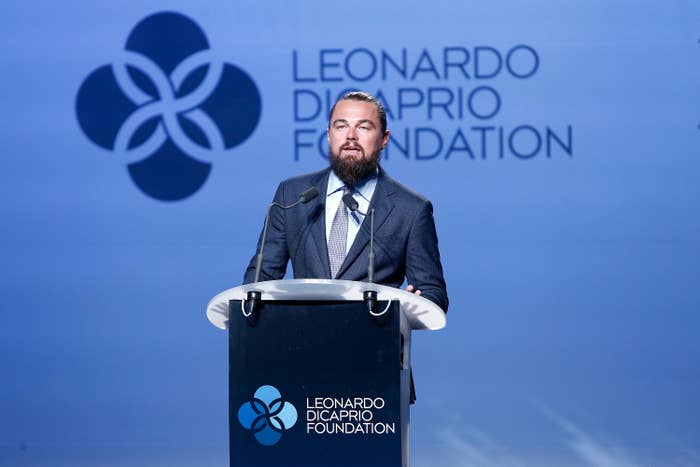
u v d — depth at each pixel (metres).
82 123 12.02
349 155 6.92
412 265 6.90
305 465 5.35
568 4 11.76
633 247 11.66
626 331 11.63
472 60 11.79
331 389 5.37
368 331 5.38
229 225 11.94
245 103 11.94
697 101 11.66
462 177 11.77
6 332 11.86
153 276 11.93
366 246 6.81
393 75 11.81
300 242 6.99
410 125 11.79
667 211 11.66
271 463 5.36
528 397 11.63
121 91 12.02
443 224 11.76
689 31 11.70
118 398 11.82
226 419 11.80
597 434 11.55
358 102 7.02
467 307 11.73
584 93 11.73
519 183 11.75
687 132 11.66
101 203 11.96
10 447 11.73
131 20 12.04
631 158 11.67
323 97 11.90
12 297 11.90
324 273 6.85
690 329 11.58
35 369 11.84
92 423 11.78
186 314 11.89
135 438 11.77
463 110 11.78
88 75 12.02
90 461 11.74
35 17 12.05
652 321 11.61
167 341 11.88
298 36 11.94
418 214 6.96
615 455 11.51
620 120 11.70
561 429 11.57
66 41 12.02
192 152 11.96
